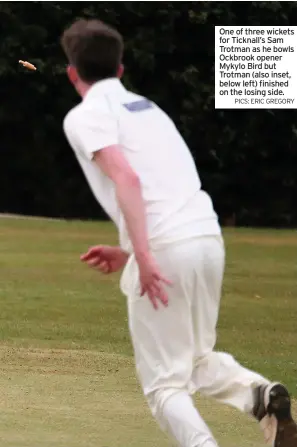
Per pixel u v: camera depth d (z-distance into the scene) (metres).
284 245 60.94
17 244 56.72
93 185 14.47
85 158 14.33
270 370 27.25
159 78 86.81
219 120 86.31
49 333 31.55
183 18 86.19
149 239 14.13
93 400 20.94
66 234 63.03
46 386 22.31
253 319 35.94
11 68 84.31
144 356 14.34
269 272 48.09
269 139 86.69
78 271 46.56
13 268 46.88
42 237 60.81
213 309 14.68
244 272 47.78
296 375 26.58
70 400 20.80
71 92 85.81
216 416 20.12
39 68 83.75
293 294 41.88
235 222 88.12
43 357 26.58
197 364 15.02
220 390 14.87
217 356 15.02
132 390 22.25
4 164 87.56
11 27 84.56
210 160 87.19
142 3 85.12
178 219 14.24
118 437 17.59
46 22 85.44
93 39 14.70
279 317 36.50
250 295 41.28
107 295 40.09
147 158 14.37
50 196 88.12
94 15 85.19
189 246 14.14
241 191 88.19
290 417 14.39
